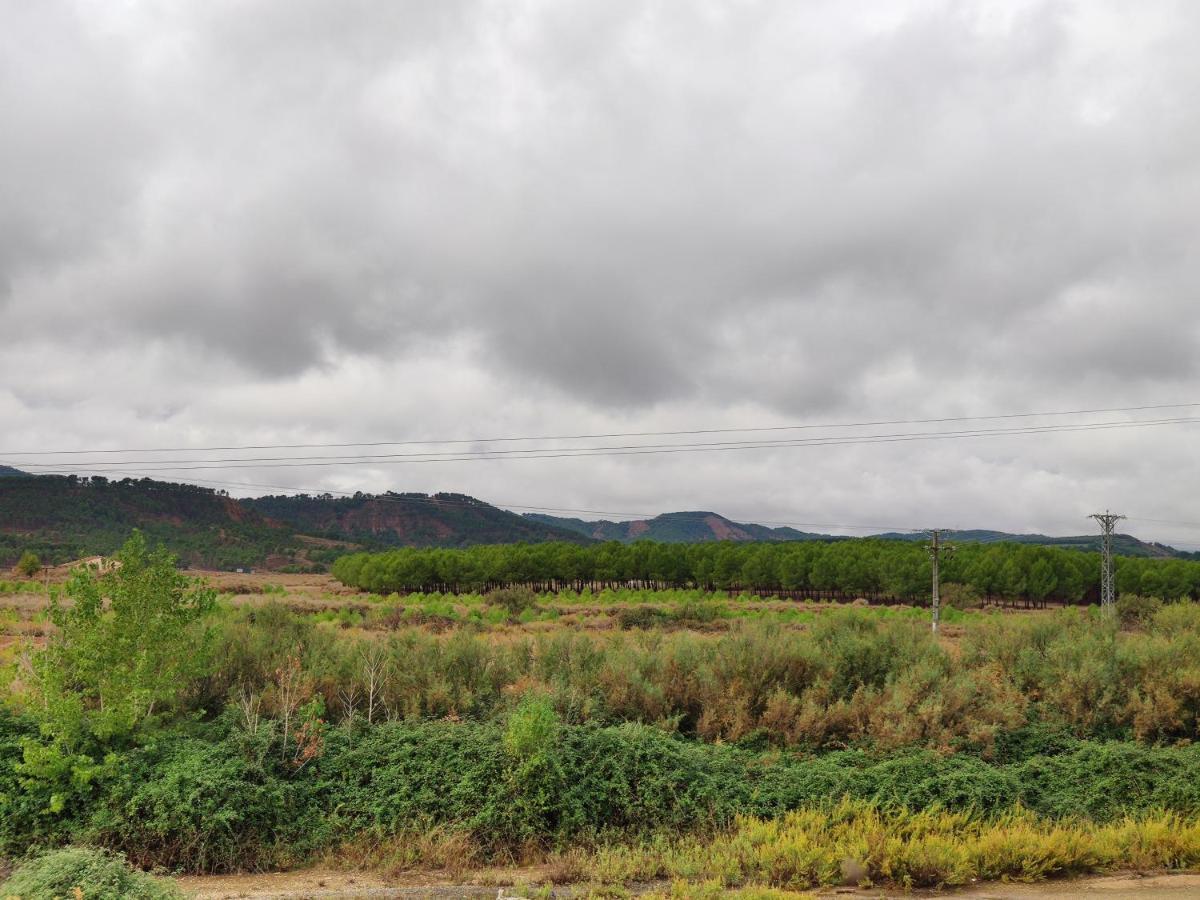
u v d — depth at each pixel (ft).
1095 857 39.73
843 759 54.19
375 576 344.49
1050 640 80.28
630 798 46.52
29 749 41.22
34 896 28.45
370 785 46.47
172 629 47.93
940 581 289.53
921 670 65.26
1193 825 44.50
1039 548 322.14
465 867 40.78
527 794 45.11
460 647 70.23
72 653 45.24
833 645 73.46
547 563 342.23
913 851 38.60
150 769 43.96
